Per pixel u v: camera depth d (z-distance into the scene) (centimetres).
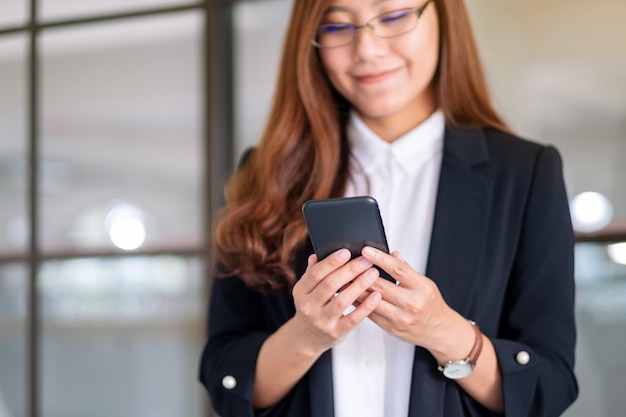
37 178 249
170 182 236
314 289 119
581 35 194
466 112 148
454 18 145
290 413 137
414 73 139
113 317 241
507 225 136
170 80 236
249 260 144
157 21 238
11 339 252
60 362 246
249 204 149
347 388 135
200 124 233
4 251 254
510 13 199
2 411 252
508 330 138
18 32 253
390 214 141
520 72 198
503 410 130
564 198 139
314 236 119
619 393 188
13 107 254
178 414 234
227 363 138
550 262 135
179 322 234
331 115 148
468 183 137
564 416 193
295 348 129
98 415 241
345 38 140
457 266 132
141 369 237
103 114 244
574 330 136
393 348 134
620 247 189
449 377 126
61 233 247
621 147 191
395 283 132
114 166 243
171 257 235
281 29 224
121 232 241
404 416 130
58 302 246
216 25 228
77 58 246
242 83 228
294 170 149
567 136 195
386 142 146
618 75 191
